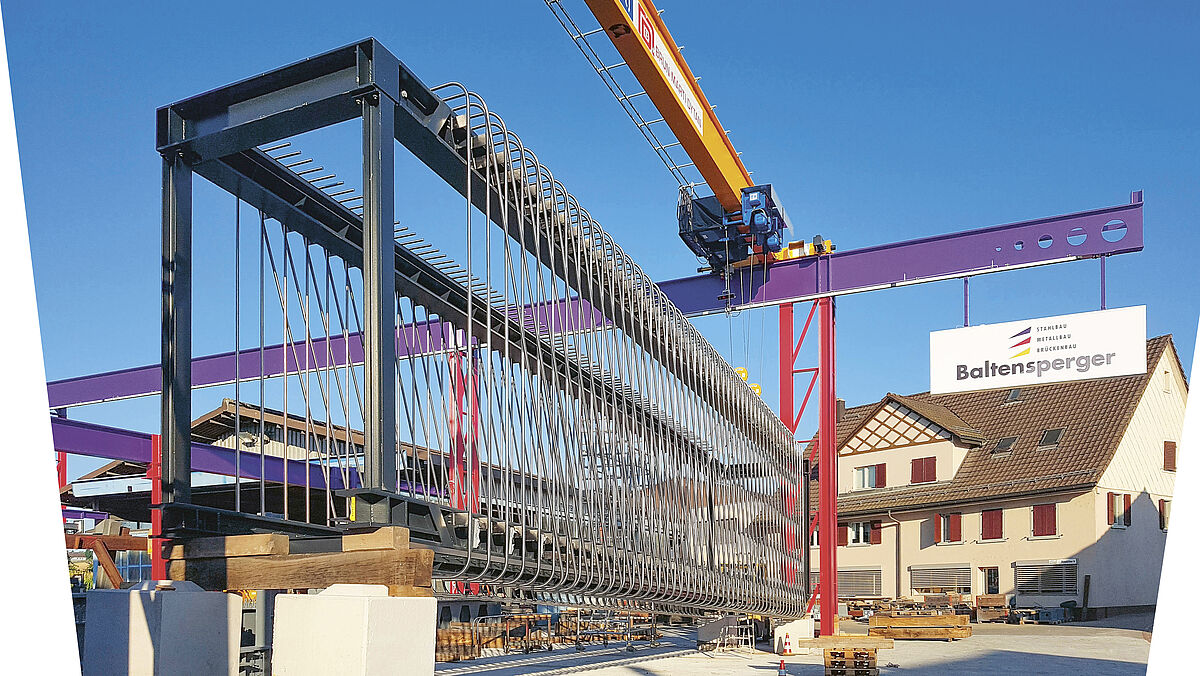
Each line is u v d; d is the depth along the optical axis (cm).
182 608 620
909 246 1870
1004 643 2223
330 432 890
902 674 1499
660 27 1573
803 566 2027
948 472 3550
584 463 1034
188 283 763
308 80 739
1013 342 1819
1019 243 1770
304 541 686
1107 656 1856
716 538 1428
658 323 1258
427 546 721
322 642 573
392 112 727
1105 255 1698
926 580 3475
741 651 1877
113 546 1471
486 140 852
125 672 604
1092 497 3102
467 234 827
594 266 1106
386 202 703
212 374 2328
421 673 602
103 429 1997
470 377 882
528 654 1742
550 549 945
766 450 1766
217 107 768
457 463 964
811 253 1969
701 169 1822
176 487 734
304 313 883
